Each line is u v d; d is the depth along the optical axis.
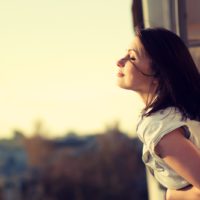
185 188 2.02
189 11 2.75
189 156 1.90
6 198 51.53
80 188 49.91
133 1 2.79
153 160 2.06
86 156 50.88
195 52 2.76
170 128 1.94
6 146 56.34
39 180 51.41
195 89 2.08
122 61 2.13
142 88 2.10
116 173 49.44
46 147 54.00
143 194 48.66
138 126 2.03
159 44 2.07
